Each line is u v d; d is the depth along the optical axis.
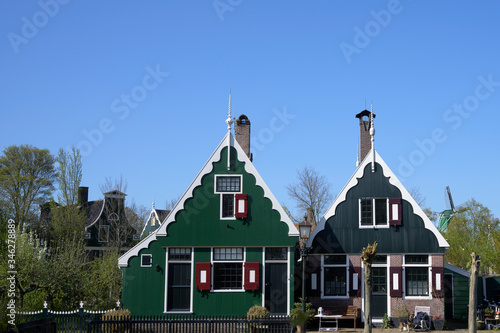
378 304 27.47
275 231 26.72
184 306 26.44
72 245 36.28
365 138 30.64
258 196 27.06
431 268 27.33
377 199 28.23
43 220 55.31
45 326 19.17
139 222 62.06
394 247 27.67
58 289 31.31
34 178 57.97
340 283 27.81
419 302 27.22
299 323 21.20
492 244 42.06
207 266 26.50
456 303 30.75
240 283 26.66
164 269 26.62
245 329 23.23
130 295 26.41
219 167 27.28
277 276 26.56
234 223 26.84
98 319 23.44
